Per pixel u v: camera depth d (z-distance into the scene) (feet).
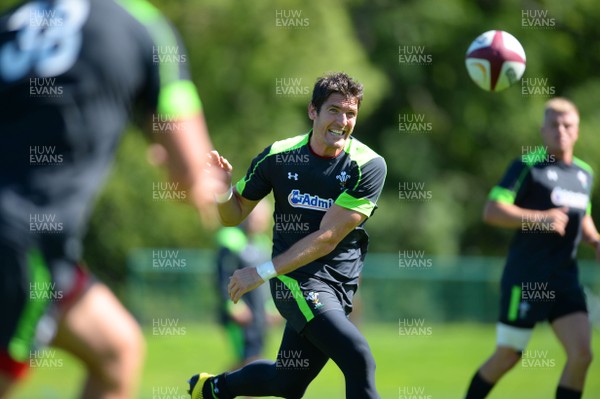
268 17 236.02
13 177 37.91
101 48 38.65
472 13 306.76
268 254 111.14
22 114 38.24
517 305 75.10
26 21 39.55
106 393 40.47
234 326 108.27
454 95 304.91
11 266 37.40
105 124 38.78
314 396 112.78
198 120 40.98
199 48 236.02
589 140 297.33
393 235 284.20
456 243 302.86
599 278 202.90
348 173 61.21
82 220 39.06
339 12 260.21
